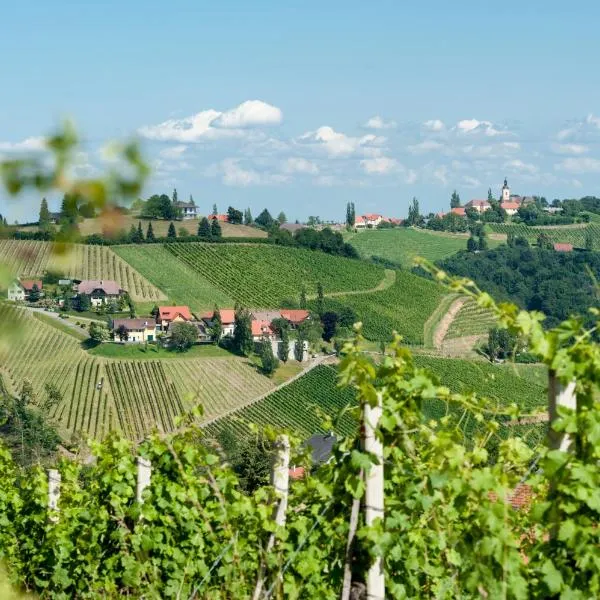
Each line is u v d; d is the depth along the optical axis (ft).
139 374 555.28
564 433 26.89
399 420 30.07
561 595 26.76
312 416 537.65
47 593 52.26
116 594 47.88
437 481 29.27
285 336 593.01
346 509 32.60
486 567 28.35
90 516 50.39
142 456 46.57
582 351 26.09
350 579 31.14
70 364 544.62
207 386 558.97
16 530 56.59
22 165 10.74
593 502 25.89
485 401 32.81
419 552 32.53
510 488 29.63
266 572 38.58
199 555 44.68
